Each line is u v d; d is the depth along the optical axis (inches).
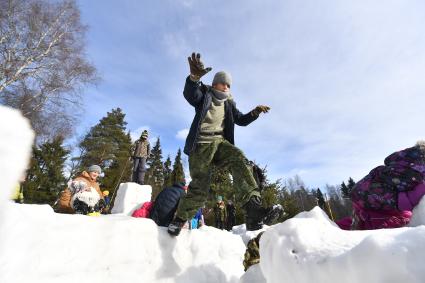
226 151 94.5
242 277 72.8
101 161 1022.4
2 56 466.6
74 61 514.3
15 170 11.0
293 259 40.0
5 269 58.8
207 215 517.0
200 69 86.8
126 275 79.9
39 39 489.1
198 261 98.7
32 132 12.1
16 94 467.5
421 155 75.2
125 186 206.2
